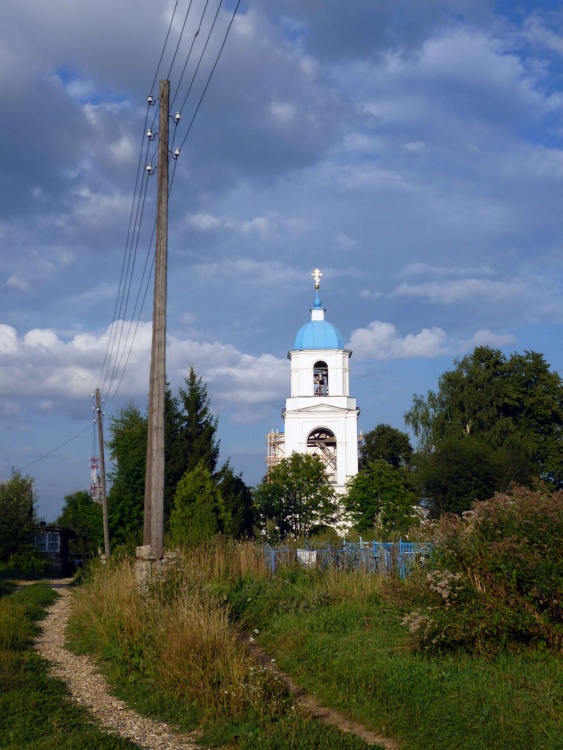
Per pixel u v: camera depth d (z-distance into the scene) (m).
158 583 15.25
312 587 18.92
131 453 46.62
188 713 9.46
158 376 17.41
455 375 53.72
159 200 18.25
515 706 8.62
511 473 41.34
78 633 15.22
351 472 53.72
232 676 10.24
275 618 15.65
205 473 31.77
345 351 56.44
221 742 8.45
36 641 15.22
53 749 7.83
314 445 55.03
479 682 9.49
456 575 11.04
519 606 10.59
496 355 54.41
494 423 52.16
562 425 52.81
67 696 10.41
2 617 17.27
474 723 8.38
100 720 9.31
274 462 64.06
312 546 23.03
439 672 10.03
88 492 66.31
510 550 10.77
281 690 10.12
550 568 10.37
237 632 13.74
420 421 54.06
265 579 20.09
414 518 36.59
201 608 12.68
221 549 22.30
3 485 50.44
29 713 9.22
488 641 10.70
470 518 11.66
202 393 42.53
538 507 11.05
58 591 29.12
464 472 40.88
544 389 53.03
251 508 42.66
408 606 12.21
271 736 8.43
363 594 17.08
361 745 8.20
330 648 12.41
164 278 17.94
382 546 21.33
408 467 64.69
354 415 54.59
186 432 41.69
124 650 12.28
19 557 47.28
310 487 44.28
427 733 8.54
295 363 56.56
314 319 58.22
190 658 10.79
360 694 10.03
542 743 7.69
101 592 17.22
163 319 17.72
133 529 44.94
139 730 8.96
